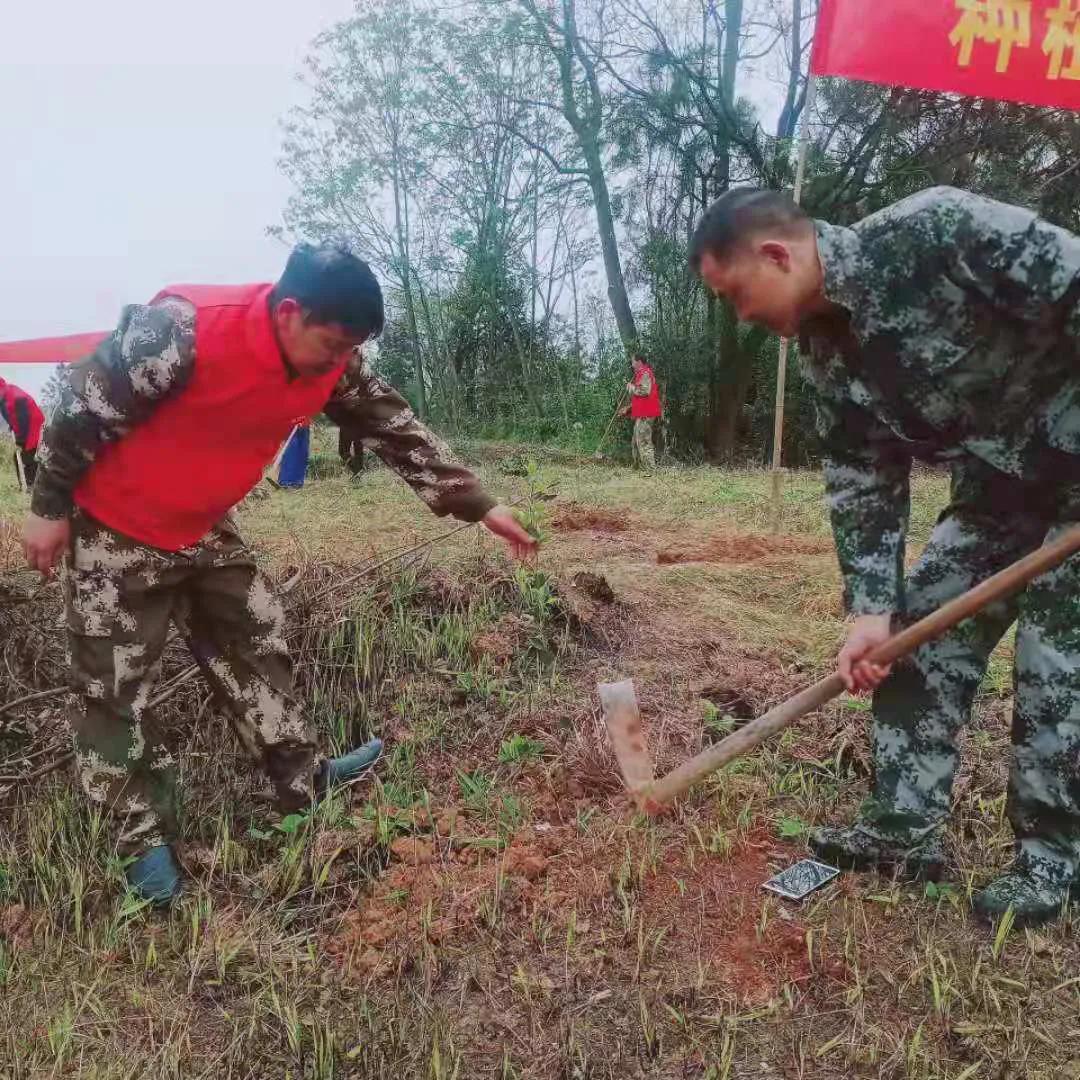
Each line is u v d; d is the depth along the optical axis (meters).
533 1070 1.86
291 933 2.28
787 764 2.96
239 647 2.55
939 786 2.32
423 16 15.95
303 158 16.81
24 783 2.82
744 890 2.38
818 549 5.36
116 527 2.26
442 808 2.75
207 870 2.48
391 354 20.69
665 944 2.19
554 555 4.88
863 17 4.85
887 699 2.32
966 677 2.27
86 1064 1.89
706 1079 1.81
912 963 2.10
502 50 16.28
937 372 1.97
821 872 2.42
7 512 6.04
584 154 17.27
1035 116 13.61
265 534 5.22
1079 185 14.00
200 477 2.26
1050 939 2.16
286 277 2.07
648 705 3.30
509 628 3.62
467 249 18.61
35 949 2.20
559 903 2.33
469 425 19.41
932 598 2.25
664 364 16.61
